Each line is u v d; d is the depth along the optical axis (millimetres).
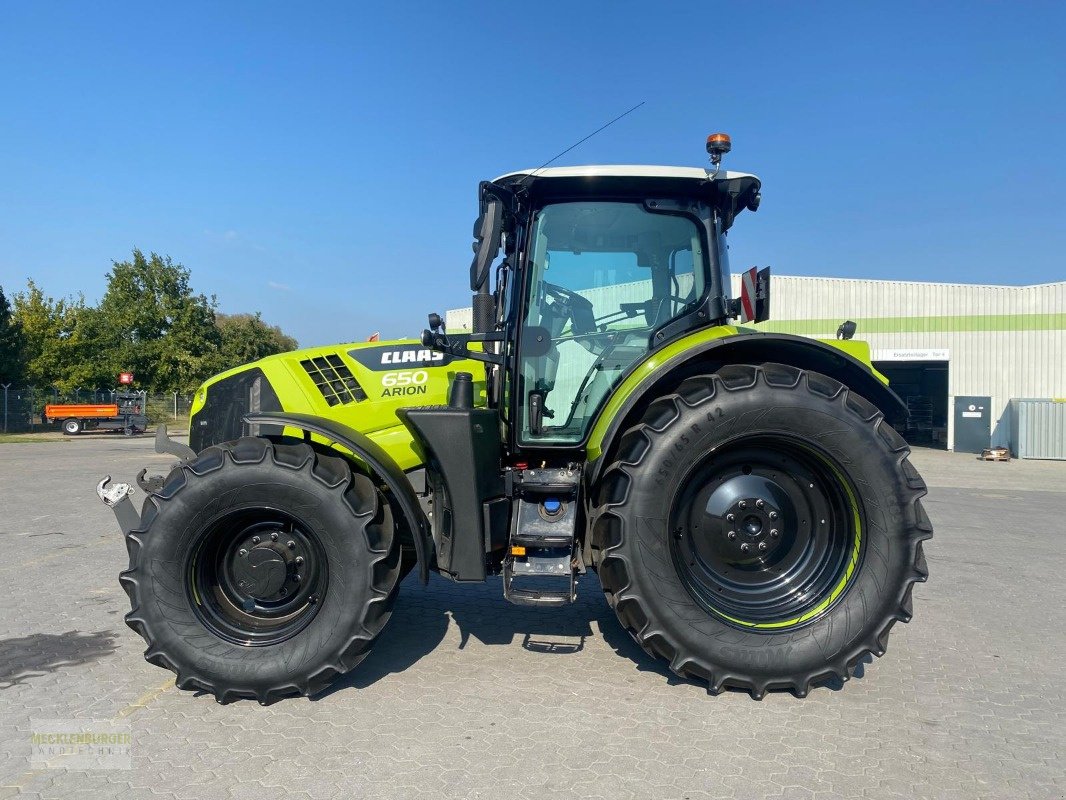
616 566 3133
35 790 2402
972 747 2768
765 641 3131
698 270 3750
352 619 3074
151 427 30672
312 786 2436
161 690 3248
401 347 4078
